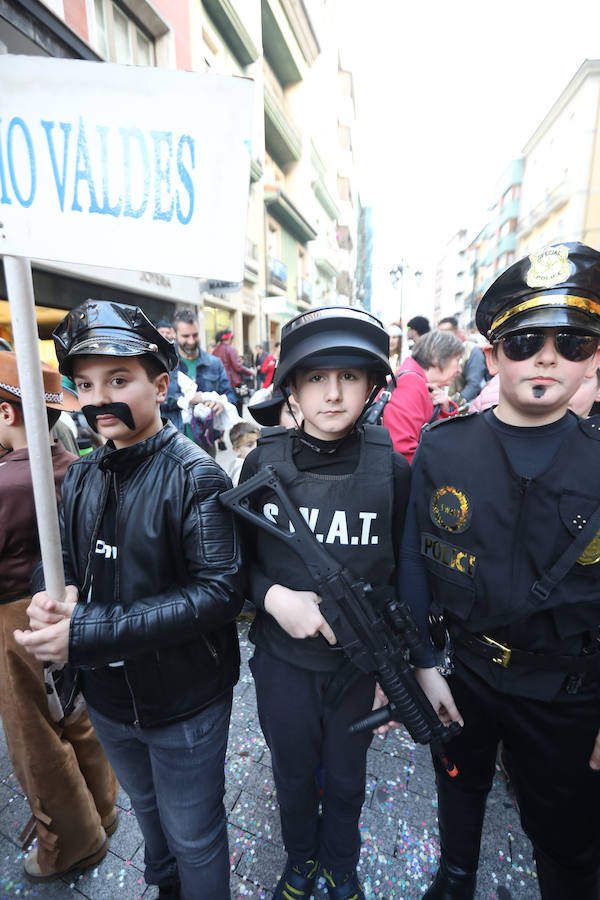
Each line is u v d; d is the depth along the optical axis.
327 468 0.98
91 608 0.79
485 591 0.86
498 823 1.42
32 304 0.71
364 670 0.93
